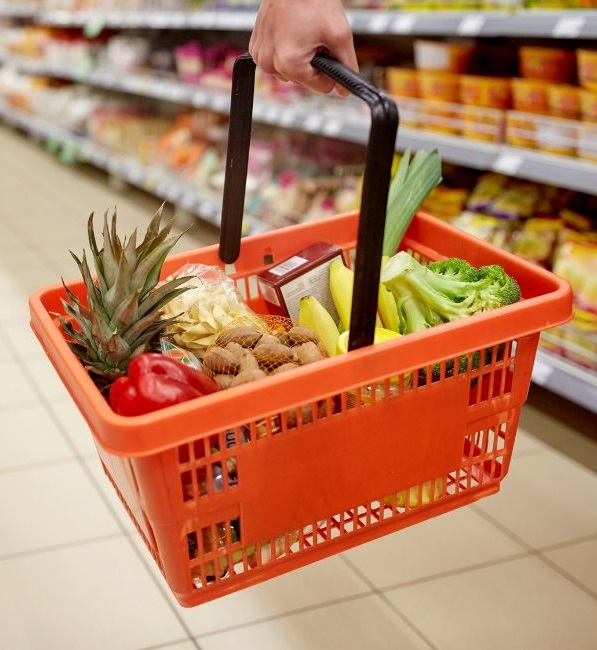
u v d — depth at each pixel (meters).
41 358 3.25
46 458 2.56
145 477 0.88
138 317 1.11
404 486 1.05
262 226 4.10
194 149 4.96
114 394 0.97
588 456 2.49
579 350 2.47
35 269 4.25
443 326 0.99
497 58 2.97
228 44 4.66
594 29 2.16
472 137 2.75
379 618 1.88
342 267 1.32
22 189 5.95
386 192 0.87
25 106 7.75
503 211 2.83
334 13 0.94
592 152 2.33
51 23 7.04
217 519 0.94
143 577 2.04
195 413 0.85
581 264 2.43
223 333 1.12
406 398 1.00
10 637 1.86
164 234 1.10
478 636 1.83
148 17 4.86
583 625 1.85
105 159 5.96
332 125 3.41
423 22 2.77
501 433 1.13
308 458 0.96
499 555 2.08
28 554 2.13
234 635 1.85
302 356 1.06
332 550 1.04
